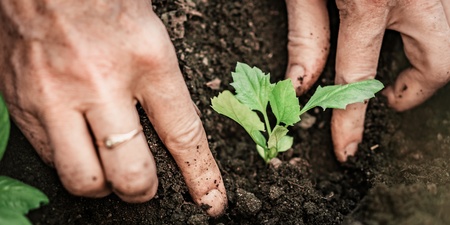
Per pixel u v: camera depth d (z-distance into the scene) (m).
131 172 0.31
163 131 0.34
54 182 0.35
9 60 0.32
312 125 0.43
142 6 0.33
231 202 0.38
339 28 0.39
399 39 0.42
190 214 0.36
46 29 0.32
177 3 0.42
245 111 0.36
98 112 0.31
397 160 0.41
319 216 0.38
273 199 0.38
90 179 0.31
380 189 0.38
